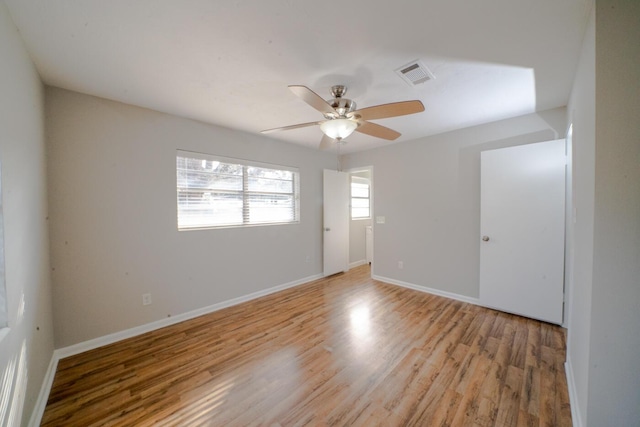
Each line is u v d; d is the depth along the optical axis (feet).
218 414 5.03
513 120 9.48
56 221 6.85
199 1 4.04
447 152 11.29
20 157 4.66
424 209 12.13
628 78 3.70
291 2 4.09
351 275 15.24
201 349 7.32
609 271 3.85
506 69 6.14
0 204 3.76
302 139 12.27
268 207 12.21
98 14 4.29
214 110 8.57
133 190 8.14
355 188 18.31
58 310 6.89
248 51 5.39
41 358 5.55
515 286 9.39
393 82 6.73
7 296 3.84
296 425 4.75
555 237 8.59
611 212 3.83
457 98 7.78
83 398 5.45
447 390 5.60
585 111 4.74
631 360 3.75
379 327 8.57
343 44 5.19
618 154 3.77
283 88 7.00
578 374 4.87
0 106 3.80
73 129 7.09
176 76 6.36
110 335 7.72
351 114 6.31
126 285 8.04
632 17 3.68
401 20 4.52
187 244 9.39
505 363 6.52
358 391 5.60
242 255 11.07
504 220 9.57
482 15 4.41
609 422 3.88
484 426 4.68
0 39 3.84
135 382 5.94
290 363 6.63
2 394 3.49
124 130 7.95
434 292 11.87
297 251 13.39
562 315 8.50
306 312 9.87
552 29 4.75
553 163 8.57
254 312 9.93
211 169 10.16
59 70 6.02
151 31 4.75
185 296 9.34
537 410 5.02
